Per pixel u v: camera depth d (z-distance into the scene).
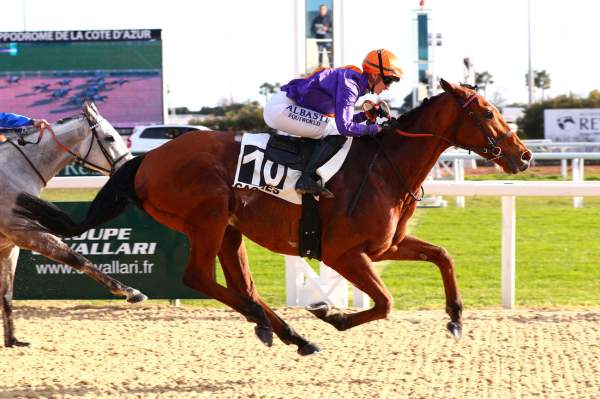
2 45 36.66
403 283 11.25
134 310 9.39
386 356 7.22
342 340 7.83
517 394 6.09
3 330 8.16
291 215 6.49
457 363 6.97
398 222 6.70
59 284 9.68
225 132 6.82
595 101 45.66
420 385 6.33
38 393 6.22
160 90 36.53
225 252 6.97
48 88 36.81
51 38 36.66
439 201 20.27
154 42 36.38
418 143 6.66
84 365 7.03
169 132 29.84
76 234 6.87
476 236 15.23
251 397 6.06
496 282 11.23
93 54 36.59
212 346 7.66
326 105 6.57
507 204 9.36
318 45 13.13
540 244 14.54
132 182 6.82
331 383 6.42
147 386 6.38
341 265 6.49
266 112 6.73
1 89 36.84
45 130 8.19
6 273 7.79
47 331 8.32
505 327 8.32
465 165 30.62
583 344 7.58
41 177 8.17
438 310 9.38
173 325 8.59
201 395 6.12
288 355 7.32
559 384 6.33
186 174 6.54
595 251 13.80
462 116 6.62
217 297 6.63
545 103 46.28
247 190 6.52
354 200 6.39
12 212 7.62
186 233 6.71
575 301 9.98
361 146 6.62
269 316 6.84
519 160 6.66
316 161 6.43
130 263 9.64
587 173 26.31
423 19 20.75
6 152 7.96
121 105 36.66
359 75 6.60
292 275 9.54
